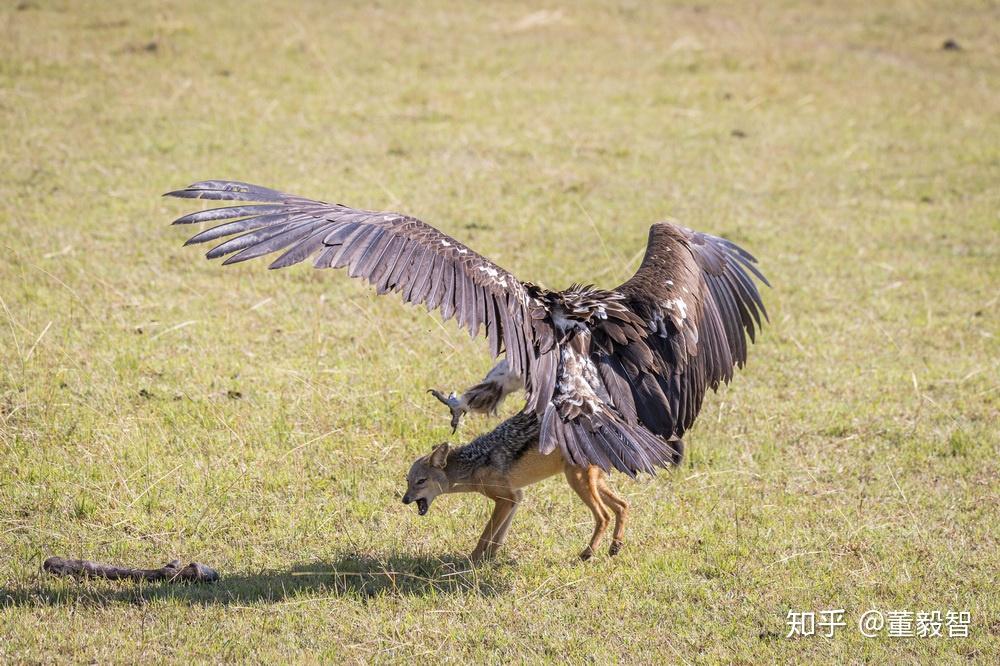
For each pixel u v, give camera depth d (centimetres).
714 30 3422
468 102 2594
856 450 1206
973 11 3762
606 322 856
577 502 1110
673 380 885
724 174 2231
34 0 3138
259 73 2675
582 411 809
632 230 1891
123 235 1733
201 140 2211
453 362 1370
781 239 1895
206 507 1052
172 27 2942
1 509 1026
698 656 848
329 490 1102
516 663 833
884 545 1015
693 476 1143
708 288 955
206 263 1658
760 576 966
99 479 1084
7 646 818
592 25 3388
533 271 1684
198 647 833
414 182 2064
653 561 994
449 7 3453
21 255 1608
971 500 1100
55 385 1236
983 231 1984
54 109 2320
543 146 2333
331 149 2220
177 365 1317
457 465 1005
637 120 2556
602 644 862
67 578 924
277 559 980
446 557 1002
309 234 730
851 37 3434
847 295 1669
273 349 1384
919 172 2311
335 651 838
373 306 1543
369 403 1258
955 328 1555
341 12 3288
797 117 2661
